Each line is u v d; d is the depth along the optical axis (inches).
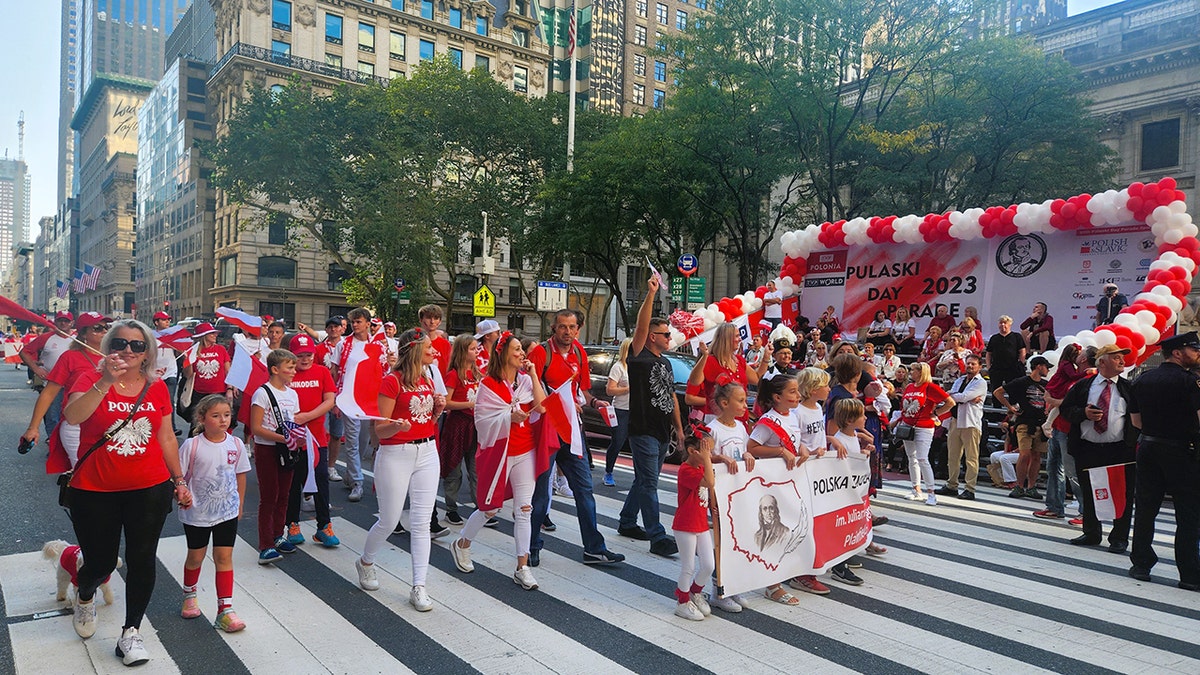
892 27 840.3
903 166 1010.1
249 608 190.5
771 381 209.5
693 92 913.5
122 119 4178.2
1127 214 484.1
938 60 864.9
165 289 2908.5
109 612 186.7
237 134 1379.2
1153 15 1349.7
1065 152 982.4
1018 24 1744.6
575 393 246.4
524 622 184.4
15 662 156.0
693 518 185.8
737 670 158.4
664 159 981.2
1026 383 385.7
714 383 255.6
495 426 209.9
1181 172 1314.0
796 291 684.7
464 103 1359.5
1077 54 1427.2
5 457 393.1
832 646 172.9
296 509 248.1
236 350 242.7
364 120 1403.8
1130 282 508.7
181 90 2564.0
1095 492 263.4
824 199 1059.3
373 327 334.3
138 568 155.4
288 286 2022.6
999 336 486.0
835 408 231.6
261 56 1931.6
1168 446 227.0
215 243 2266.2
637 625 183.8
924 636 180.4
